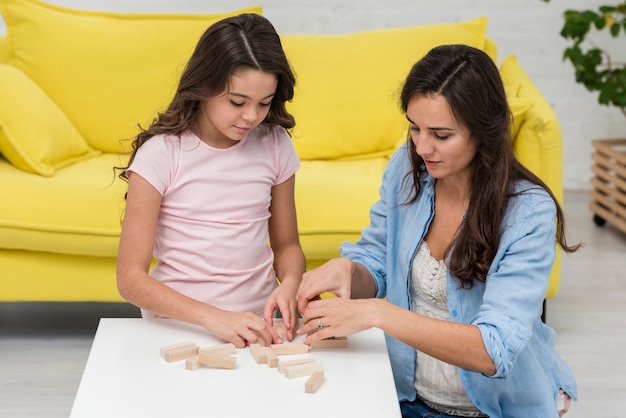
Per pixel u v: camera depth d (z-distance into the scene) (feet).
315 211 9.38
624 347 9.82
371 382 4.84
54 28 11.06
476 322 5.00
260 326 5.32
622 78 12.78
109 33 11.13
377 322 5.01
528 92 10.51
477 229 5.24
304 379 4.86
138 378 4.83
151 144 5.89
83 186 9.43
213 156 6.03
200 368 4.98
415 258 5.72
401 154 5.96
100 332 5.43
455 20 14.47
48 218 9.24
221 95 5.59
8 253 9.46
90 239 9.26
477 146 5.20
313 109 10.98
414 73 5.10
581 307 10.88
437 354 4.95
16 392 8.61
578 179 15.48
